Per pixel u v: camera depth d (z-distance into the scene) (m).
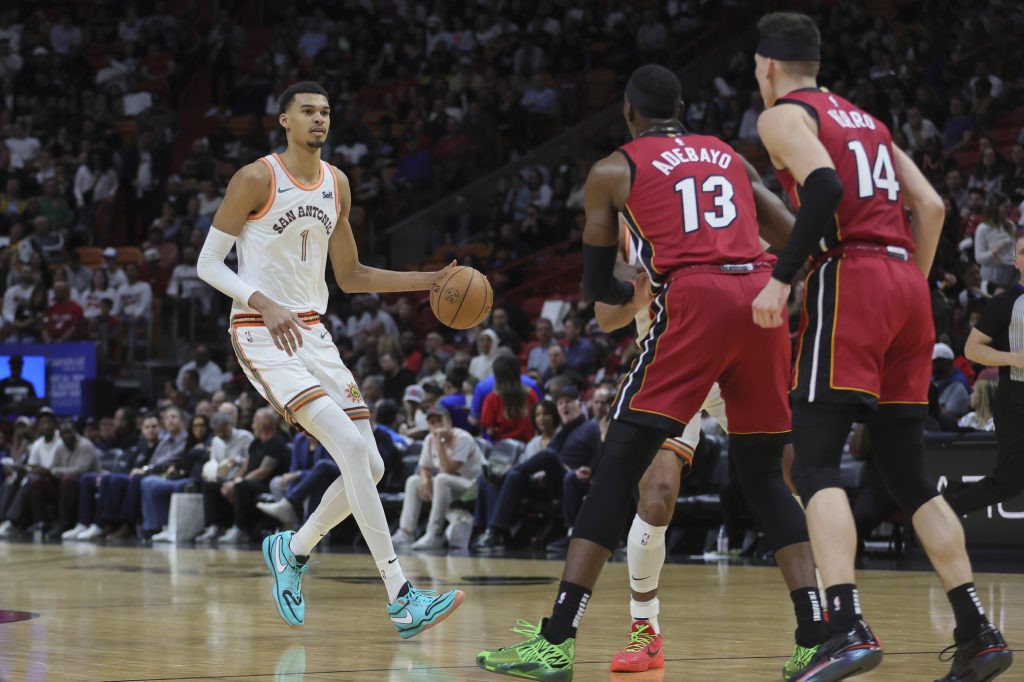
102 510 23.58
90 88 42.41
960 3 30.75
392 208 34.31
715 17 36.53
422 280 8.88
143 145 37.84
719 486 17.38
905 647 7.39
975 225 22.14
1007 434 12.27
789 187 6.17
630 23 36.72
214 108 40.78
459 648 7.52
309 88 8.48
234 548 19.52
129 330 30.98
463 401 20.69
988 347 12.06
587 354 22.95
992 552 15.05
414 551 18.45
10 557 17.44
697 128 31.38
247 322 8.45
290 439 22.78
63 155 39.28
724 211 6.39
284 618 8.30
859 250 5.86
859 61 29.91
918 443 6.02
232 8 45.19
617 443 6.27
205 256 8.31
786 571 6.38
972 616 5.69
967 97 27.56
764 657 7.02
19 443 26.53
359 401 8.70
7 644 7.70
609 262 6.58
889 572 13.73
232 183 8.36
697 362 6.21
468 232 32.56
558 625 6.14
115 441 26.27
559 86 36.78
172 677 6.27
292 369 8.34
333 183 8.72
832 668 5.39
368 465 8.14
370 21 42.22
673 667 6.64
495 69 37.44
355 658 7.07
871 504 15.55
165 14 44.66
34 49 44.03
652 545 6.67
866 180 5.91
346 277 9.00
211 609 9.93
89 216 36.50
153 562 16.02
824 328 5.83
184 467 22.95
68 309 30.80
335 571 14.40
